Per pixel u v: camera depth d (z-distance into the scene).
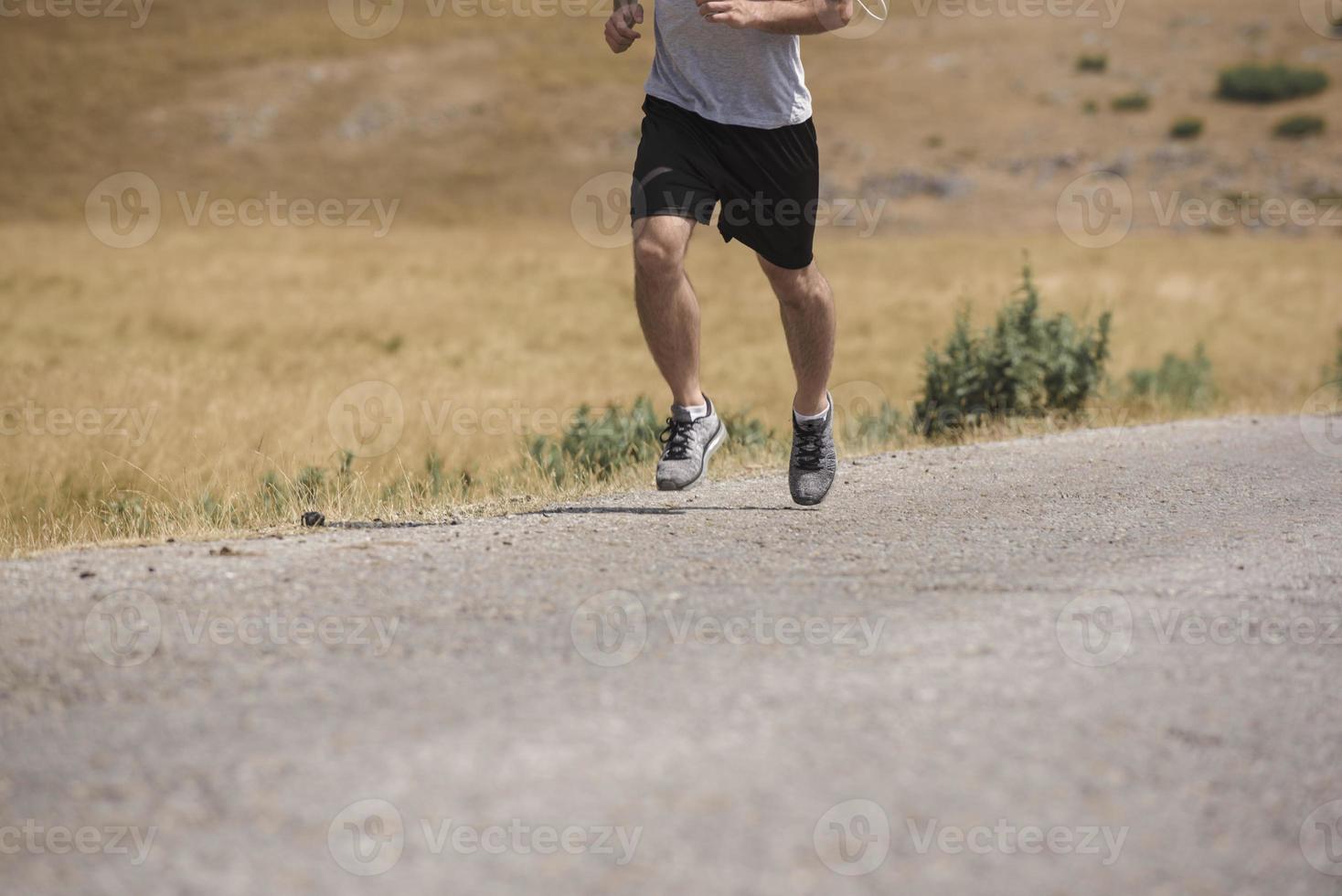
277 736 8.23
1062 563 13.04
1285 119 162.50
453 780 7.51
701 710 8.55
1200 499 17.52
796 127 15.07
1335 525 15.39
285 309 82.38
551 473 22.69
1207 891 6.43
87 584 12.02
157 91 187.38
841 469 21.08
